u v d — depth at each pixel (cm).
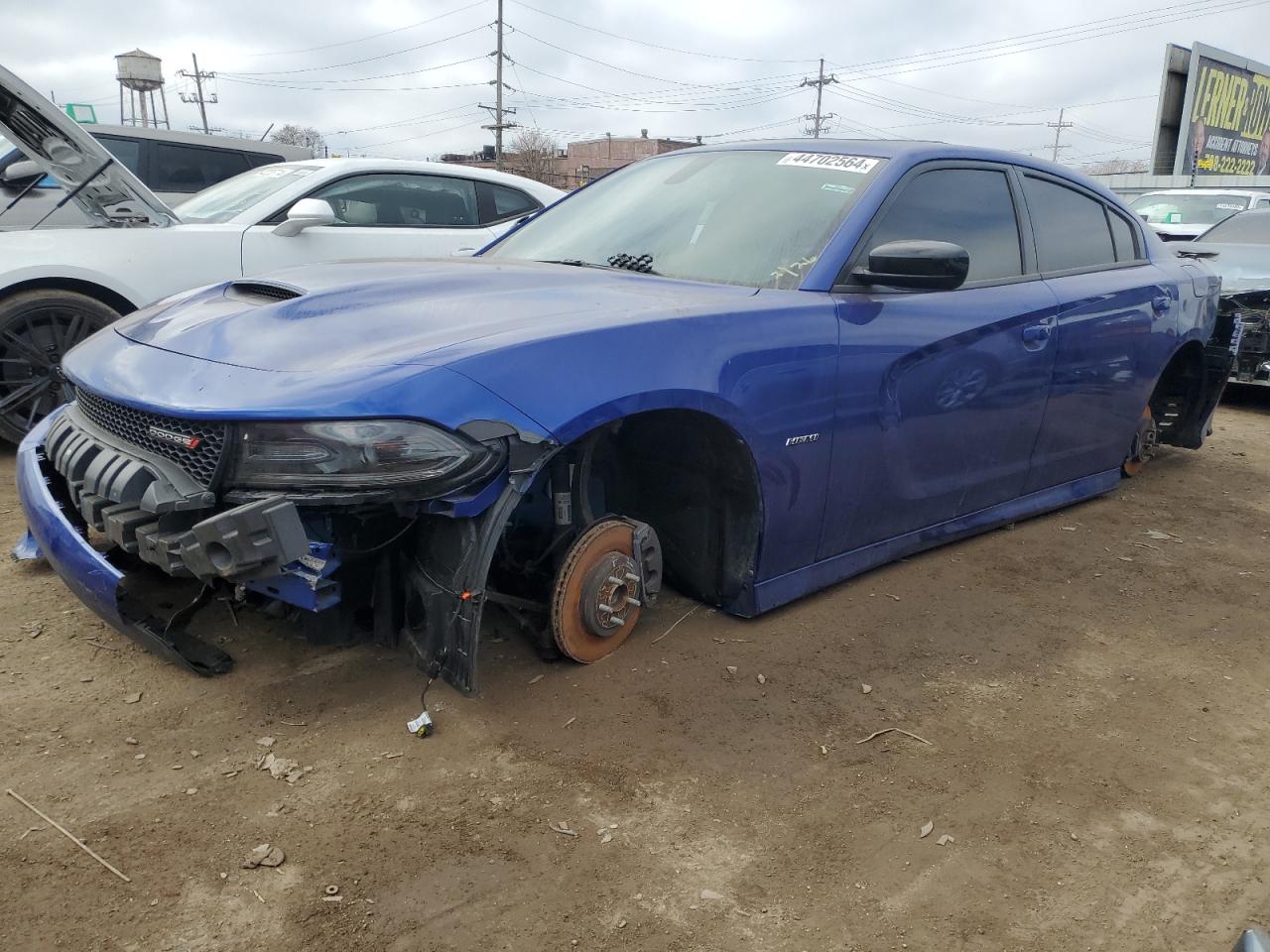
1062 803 238
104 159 505
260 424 214
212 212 588
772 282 304
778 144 369
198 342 249
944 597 359
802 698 278
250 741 240
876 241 319
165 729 244
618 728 255
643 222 351
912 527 359
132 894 189
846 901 200
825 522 314
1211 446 654
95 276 482
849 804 232
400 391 214
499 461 225
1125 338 434
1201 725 281
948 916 198
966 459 365
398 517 242
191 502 218
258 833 208
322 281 282
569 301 271
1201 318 507
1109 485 484
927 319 326
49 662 274
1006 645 324
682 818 222
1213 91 3491
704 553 311
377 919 186
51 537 256
